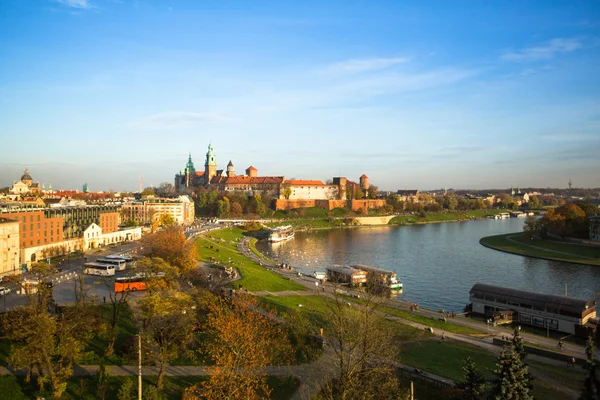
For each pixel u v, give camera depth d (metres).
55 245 165.00
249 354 61.53
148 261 77.75
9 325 63.84
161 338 64.56
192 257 135.25
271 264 184.38
